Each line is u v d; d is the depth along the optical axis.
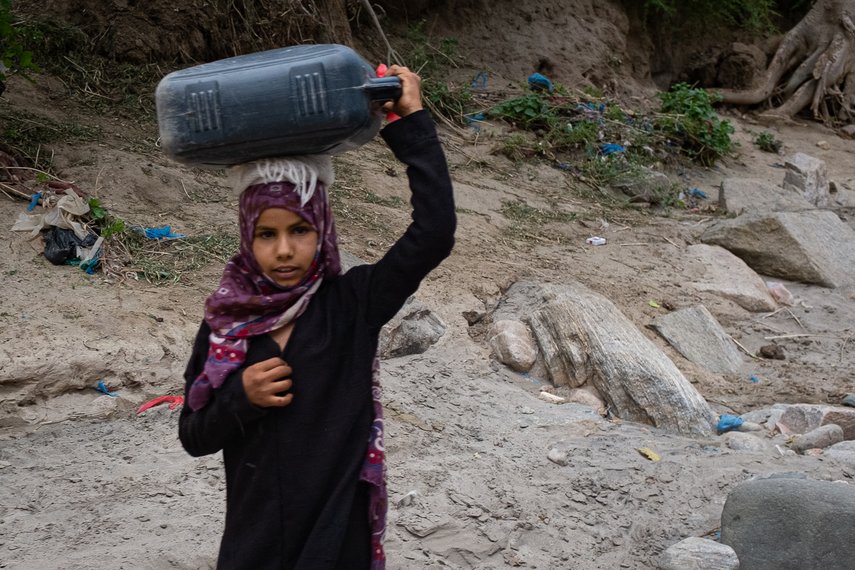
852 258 9.35
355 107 2.38
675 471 4.91
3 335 5.06
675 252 8.93
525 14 13.80
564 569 4.08
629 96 14.16
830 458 5.29
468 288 7.00
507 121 11.46
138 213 6.84
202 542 3.90
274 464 2.46
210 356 2.47
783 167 13.50
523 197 9.69
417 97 2.54
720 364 7.10
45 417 4.84
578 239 8.91
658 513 4.55
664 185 10.74
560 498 4.57
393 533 4.10
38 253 5.95
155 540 3.89
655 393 5.80
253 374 2.40
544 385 6.18
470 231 8.34
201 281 6.16
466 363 6.12
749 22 16.75
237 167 2.49
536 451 5.05
